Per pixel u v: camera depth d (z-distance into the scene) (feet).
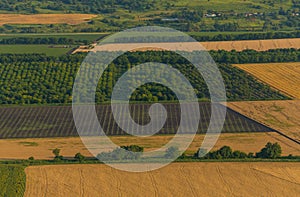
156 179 649.20
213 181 645.92
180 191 623.36
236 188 631.56
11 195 621.31
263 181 648.38
